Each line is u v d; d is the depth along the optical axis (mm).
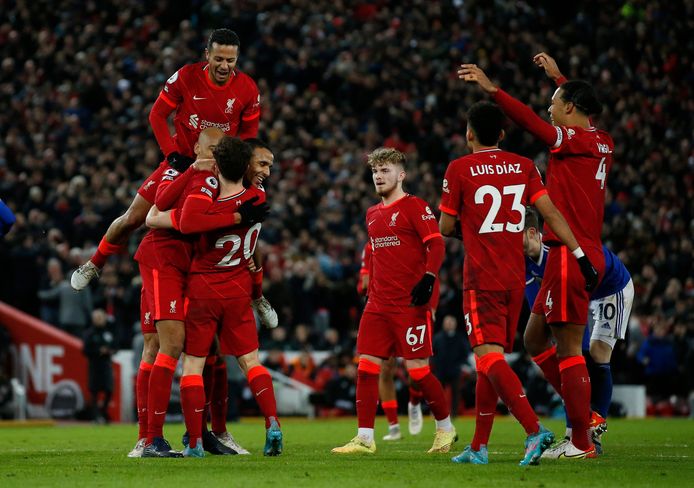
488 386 26953
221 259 29344
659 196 93562
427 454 32062
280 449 29859
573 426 28766
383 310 32156
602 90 105562
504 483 22094
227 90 32094
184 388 29484
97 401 64812
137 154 87312
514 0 114562
